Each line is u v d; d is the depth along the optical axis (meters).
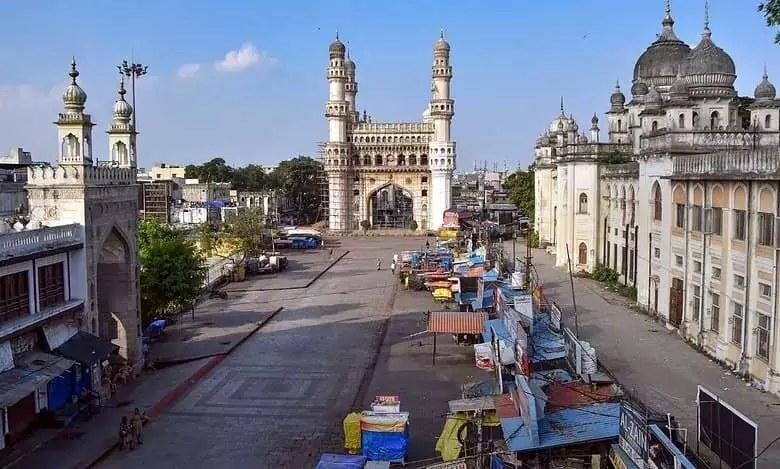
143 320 38.19
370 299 50.34
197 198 102.12
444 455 20.02
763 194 24.70
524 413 18.38
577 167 54.34
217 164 141.62
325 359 33.91
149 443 23.53
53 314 25.39
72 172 27.30
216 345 36.62
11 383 22.36
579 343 22.59
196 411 26.67
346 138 100.94
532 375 20.88
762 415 21.45
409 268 58.16
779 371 23.38
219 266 60.03
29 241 24.67
